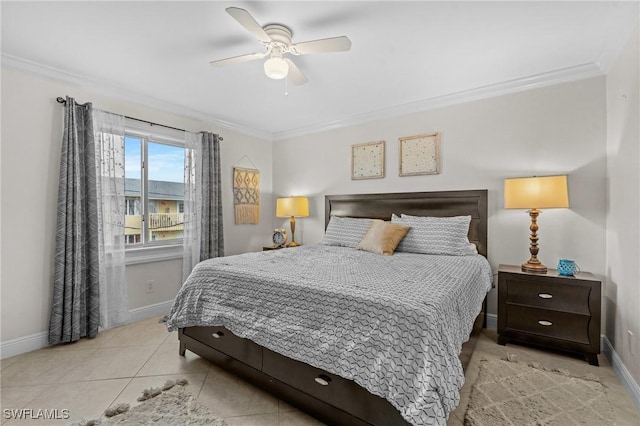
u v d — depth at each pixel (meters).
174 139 3.45
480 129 3.01
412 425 1.17
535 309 2.38
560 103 2.62
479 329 2.66
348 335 1.44
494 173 2.94
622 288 2.05
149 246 3.27
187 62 2.40
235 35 2.03
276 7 1.75
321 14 1.81
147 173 3.27
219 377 2.05
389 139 3.58
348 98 3.20
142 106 3.15
